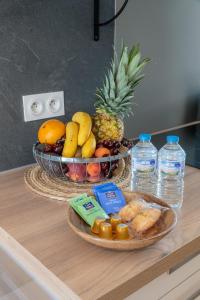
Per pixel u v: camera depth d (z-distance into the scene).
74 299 0.57
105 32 1.25
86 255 0.67
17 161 1.12
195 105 1.75
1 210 0.84
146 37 1.40
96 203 0.79
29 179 1.00
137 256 0.66
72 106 1.23
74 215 0.75
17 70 1.05
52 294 0.63
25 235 0.73
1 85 1.02
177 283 0.77
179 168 0.89
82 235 0.67
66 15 1.12
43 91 1.13
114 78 1.00
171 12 1.45
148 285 0.69
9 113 1.06
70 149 0.93
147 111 1.51
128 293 0.61
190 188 0.94
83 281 0.60
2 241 0.77
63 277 0.61
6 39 1.00
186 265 0.77
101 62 1.28
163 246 0.69
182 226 0.76
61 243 0.70
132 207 0.76
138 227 0.71
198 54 1.66
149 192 0.92
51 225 0.77
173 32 1.50
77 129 0.94
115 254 0.67
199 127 1.69
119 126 1.02
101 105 1.04
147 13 1.37
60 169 0.96
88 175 0.95
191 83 1.68
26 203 0.87
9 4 0.98
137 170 0.92
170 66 1.54
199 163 1.17
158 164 0.94
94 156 0.95
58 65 1.15
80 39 1.19
